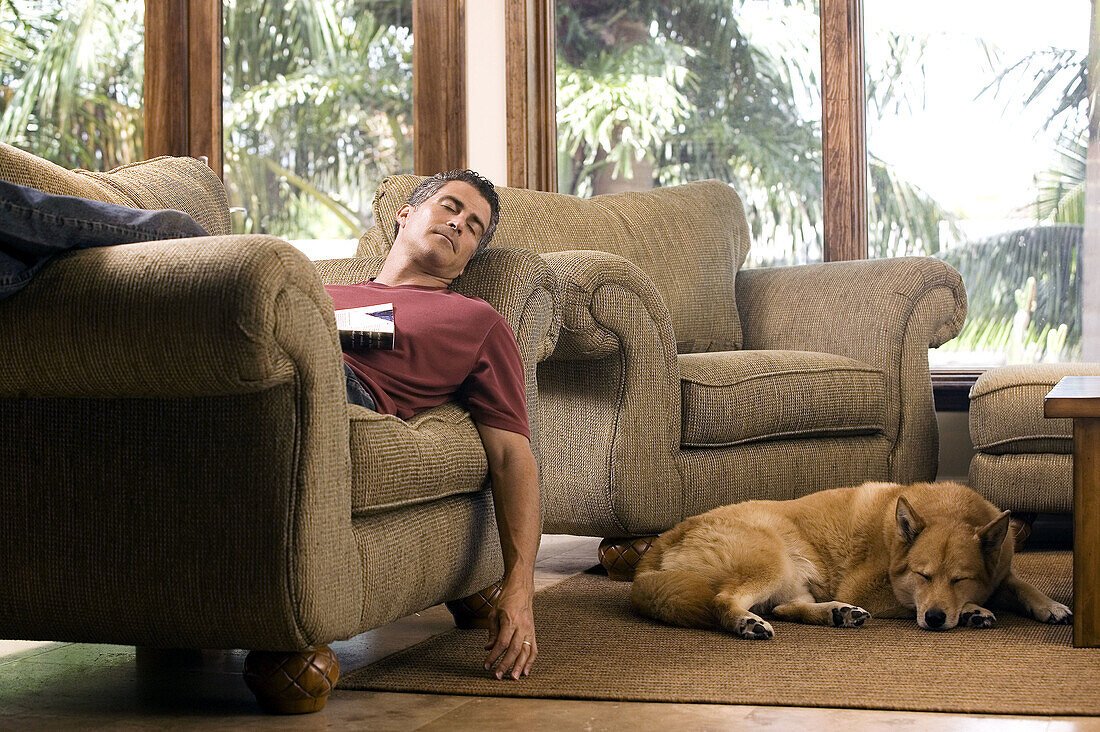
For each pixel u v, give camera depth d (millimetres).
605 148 4625
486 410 2033
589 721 1562
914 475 3328
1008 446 3230
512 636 1842
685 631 2189
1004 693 1669
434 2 4547
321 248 4676
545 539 3814
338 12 4680
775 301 3691
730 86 4523
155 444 1555
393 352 1937
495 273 2246
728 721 1551
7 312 1498
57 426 1595
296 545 1509
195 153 4719
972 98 4328
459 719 1583
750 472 2984
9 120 4773
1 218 1438
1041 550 3297
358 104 4660
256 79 4734
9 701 1728
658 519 2805
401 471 1726
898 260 3447
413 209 2258
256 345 1432
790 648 2018
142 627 1578
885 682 1752
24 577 1604
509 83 4512
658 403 2805
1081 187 4207
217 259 1443
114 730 1548
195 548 1537
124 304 1450
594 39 4645
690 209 3752
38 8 4777
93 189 1968
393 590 1717
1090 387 2193
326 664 1632
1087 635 1989
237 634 1544
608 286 2719
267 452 1512
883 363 3332
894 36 4402
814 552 2402
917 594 2211
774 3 4477
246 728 1552
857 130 4328
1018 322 4273
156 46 4695
